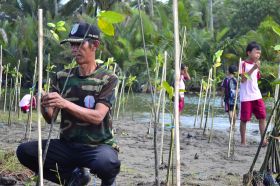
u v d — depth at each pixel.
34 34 32.50
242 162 6.90
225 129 11.65
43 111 3.61
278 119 4.25
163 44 24.66
